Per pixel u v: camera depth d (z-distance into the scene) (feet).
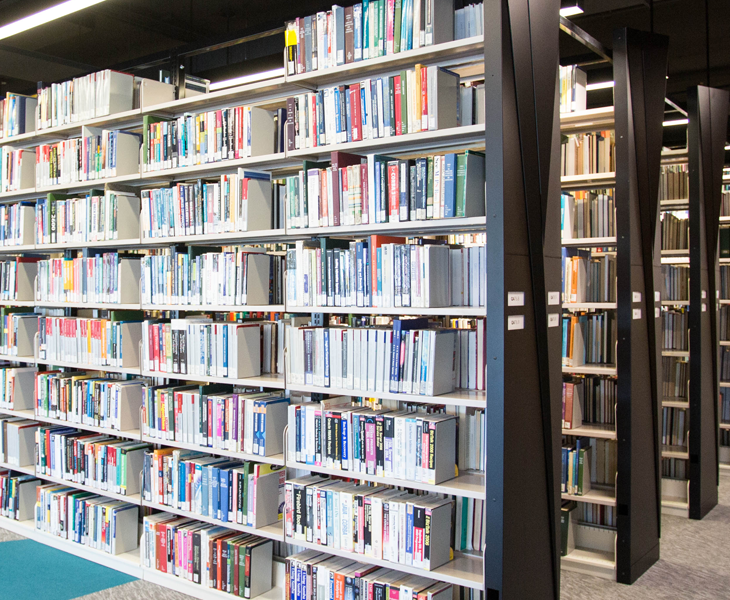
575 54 20.48
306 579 9.75
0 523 14.98
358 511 9.24
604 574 12.02
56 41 27.66
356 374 9.47
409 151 9.90
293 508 10.00
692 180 15.44
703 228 15.83
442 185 8.56
